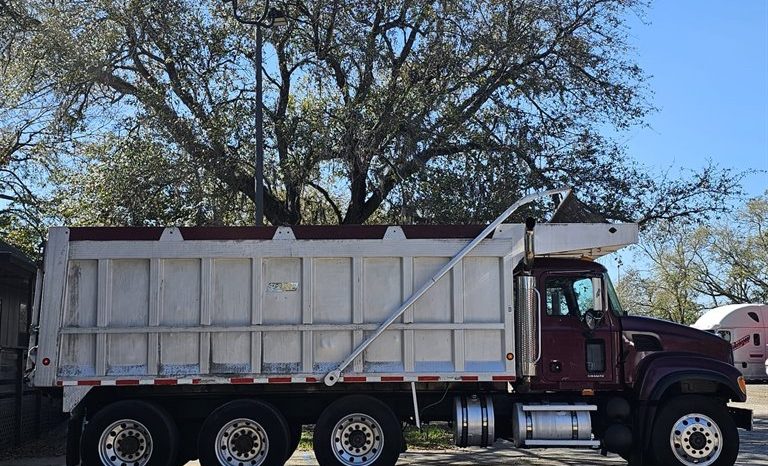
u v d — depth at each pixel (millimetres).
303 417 10570
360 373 10117
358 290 10211
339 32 18922
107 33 18062
